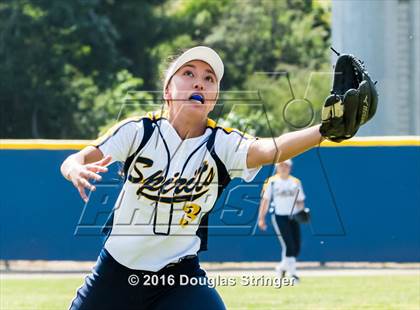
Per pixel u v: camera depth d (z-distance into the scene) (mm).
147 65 66938
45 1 60312
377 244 24688
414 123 30625
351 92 7246
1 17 59562
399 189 24562
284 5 65312
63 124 58562
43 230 25156
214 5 68625
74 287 21953
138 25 67250
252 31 63969
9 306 18688
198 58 8453
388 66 28766
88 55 61750
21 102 58438
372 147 24578
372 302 19125
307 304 18844
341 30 29141
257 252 24297
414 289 21188
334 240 24703
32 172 25203
